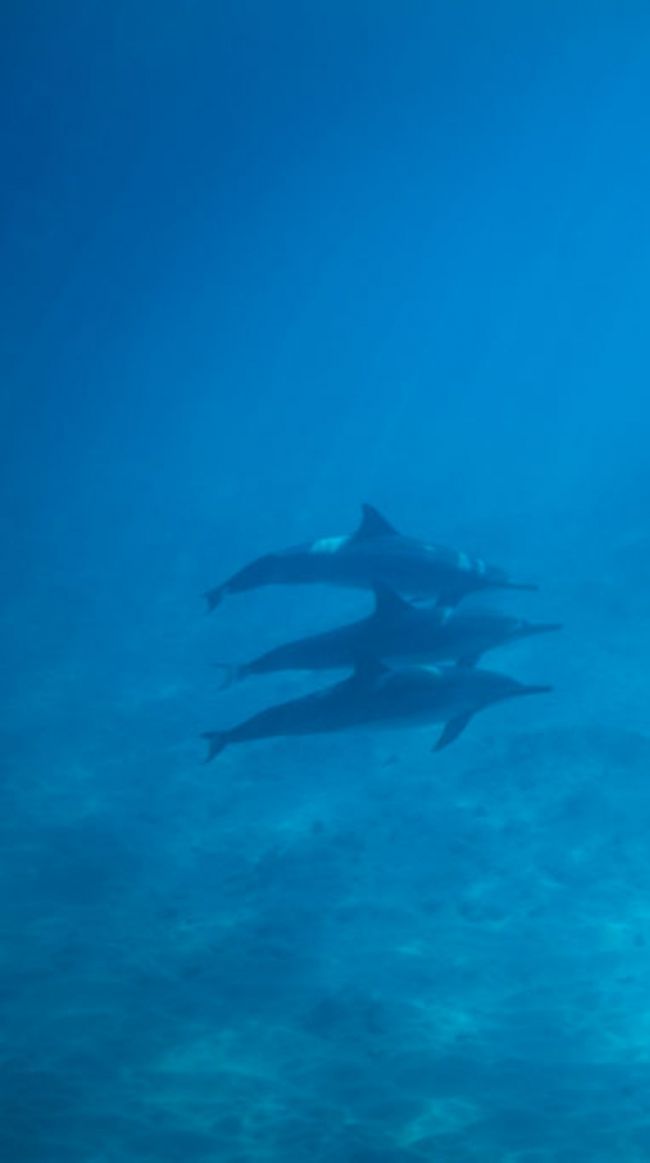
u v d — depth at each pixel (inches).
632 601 657.0
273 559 367.2
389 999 347.3
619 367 3759.8
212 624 912.9
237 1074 315.6
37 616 1067.3
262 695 718.5
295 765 583.5
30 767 655.8
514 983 346.9
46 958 411.5
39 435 4143.7
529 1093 286.5
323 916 415.8
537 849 438.0
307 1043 328.5
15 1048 343.9
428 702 287.3
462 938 382.6
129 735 689.6
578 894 399.2
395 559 355.6
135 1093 310.3
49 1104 306.8
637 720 517.3
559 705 559.8
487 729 557.0
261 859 477.7
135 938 421.4
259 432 2893.7
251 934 410.0
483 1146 265.6
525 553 852.0
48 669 876.0
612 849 425.7
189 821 539.8
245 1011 353.4
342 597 903.7
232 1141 281.1
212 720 689.0
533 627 324.5
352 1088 300.8
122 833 534.6
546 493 1157.7
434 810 491.5
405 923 400.8
